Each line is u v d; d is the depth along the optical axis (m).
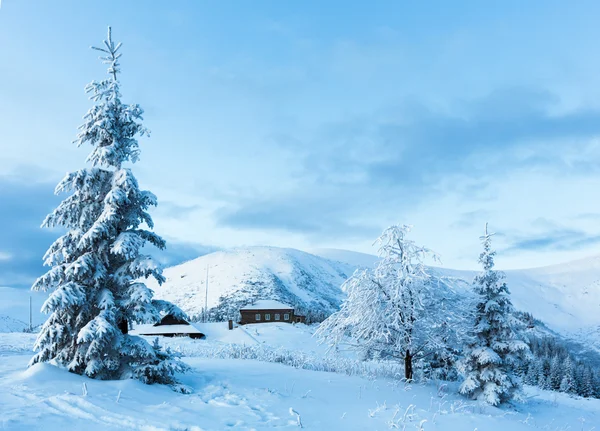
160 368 12.66
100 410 8.79
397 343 21.08
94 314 13.32
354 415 11.23
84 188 13.69
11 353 20.05
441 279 23.17
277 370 18.52
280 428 9.01
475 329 23.28
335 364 22.89
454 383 26.30
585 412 27.25
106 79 14.69
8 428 7.20
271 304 90.12
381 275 21.70
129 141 14.88
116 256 14.08
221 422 9.00
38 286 13.08
